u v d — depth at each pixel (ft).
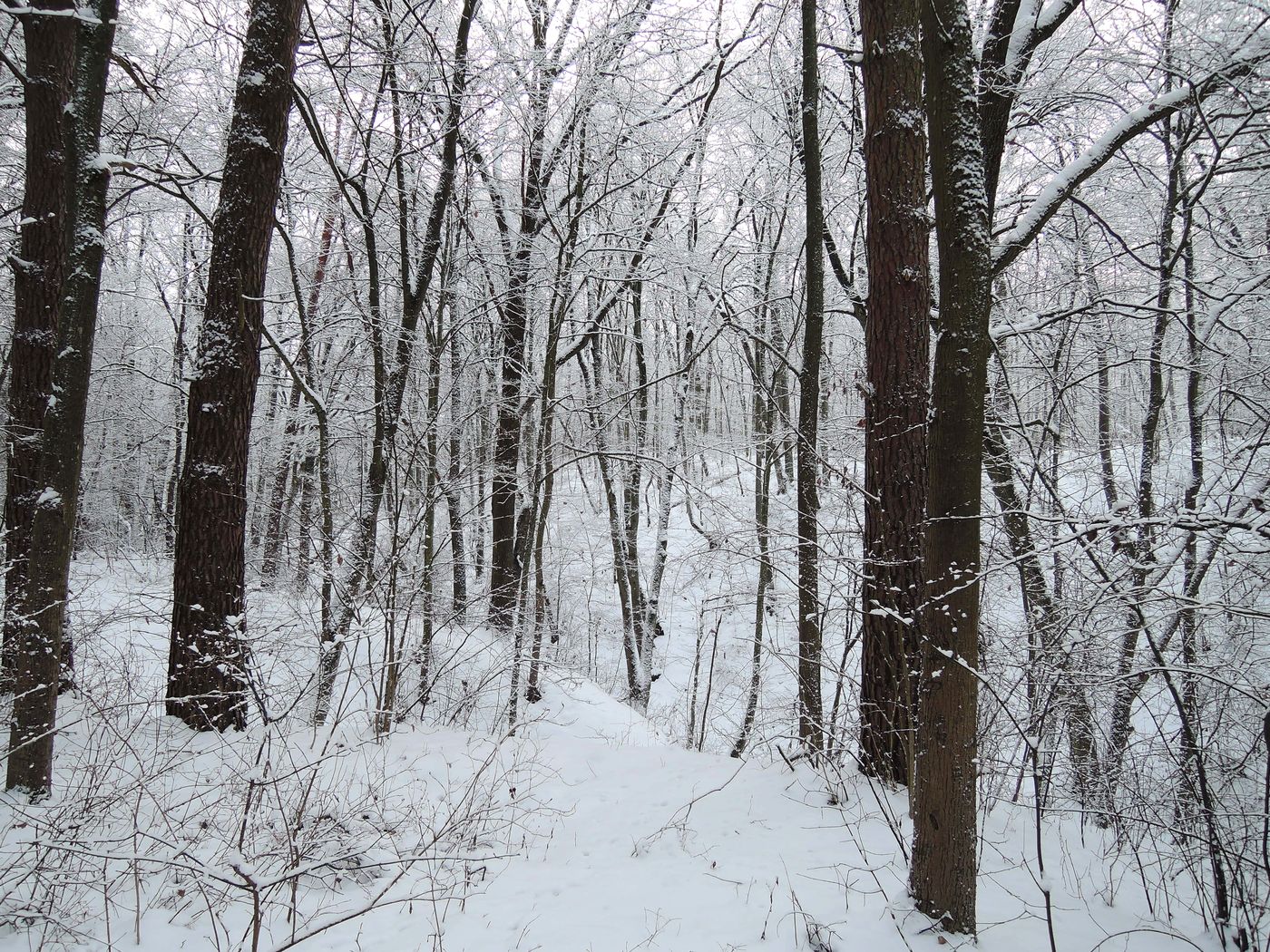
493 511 37.68
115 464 67.46
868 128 18.39
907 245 17.89
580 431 46.06
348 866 13.67
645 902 12.91
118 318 65.82
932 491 10.94
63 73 20.38
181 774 17.58
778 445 36.32
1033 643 17.89
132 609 32.45
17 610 15.80
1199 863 12.52
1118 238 24.12
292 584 30.89
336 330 37.09
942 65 10.67
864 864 13.55
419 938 11.76
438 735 23.95
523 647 27.66
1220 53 22.54
